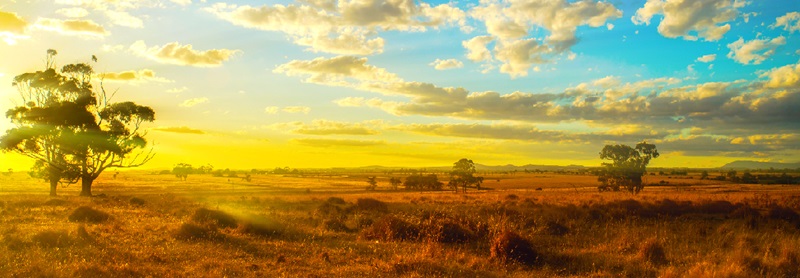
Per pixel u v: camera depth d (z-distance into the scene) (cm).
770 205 3175
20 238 1346
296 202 3881
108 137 5300
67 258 1115
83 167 5344
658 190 8188
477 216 2169
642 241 1430
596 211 2481
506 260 1220
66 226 1752
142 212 2520
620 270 1150
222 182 14625
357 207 2980
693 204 2991
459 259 1220
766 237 1623
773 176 13962
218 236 1505
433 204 3688
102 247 1270
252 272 1016
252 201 3900
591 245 1530
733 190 7575
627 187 7700
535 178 18850
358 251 1345
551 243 1591
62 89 5362
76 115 5088
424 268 1068
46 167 5272
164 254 1195
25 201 2970
